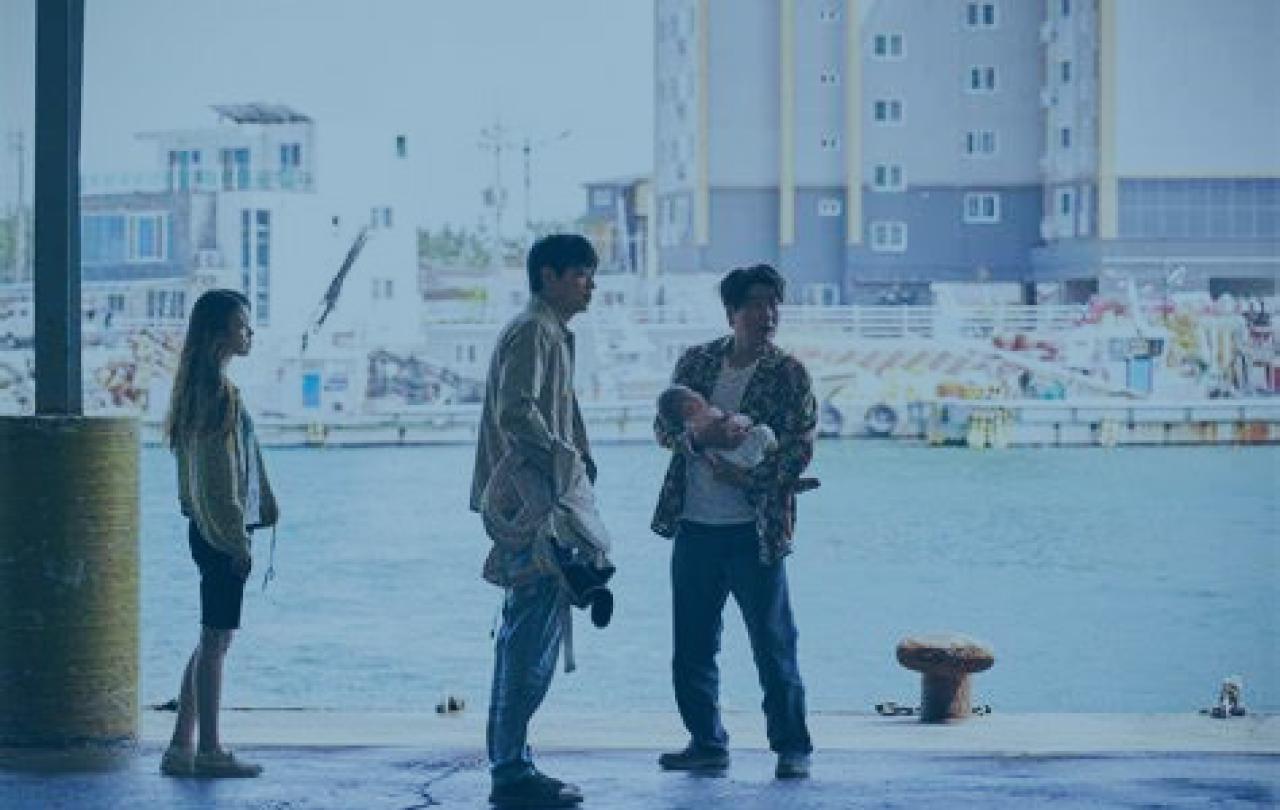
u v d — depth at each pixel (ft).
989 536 192.65
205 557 29.71
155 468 234.79
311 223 282.97
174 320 275.18
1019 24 303.89
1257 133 299.79
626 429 266.36
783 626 30.30
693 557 30.45
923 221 303.27
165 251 278.67
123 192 280.51
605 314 271.69
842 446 268.21
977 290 304.09
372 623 145.38
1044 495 215.31
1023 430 260.62
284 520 195.52
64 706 31.91
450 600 156.66
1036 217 304.30
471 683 122.11
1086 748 33.24
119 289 278.26
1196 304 296.51
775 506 30.01
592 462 28.78
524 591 28.04
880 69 302.25
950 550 185.37
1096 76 298.97
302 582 164.86
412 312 290.35
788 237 299.58
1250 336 293.43
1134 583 173.37
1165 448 260.42
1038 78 304.91
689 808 28.09
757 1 298.15
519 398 27.66
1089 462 249.96
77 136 32.45
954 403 265.95
